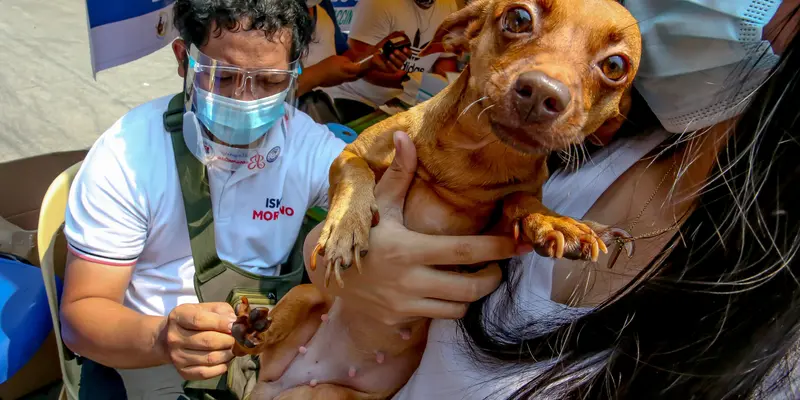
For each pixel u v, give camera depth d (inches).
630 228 19.1
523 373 17.8
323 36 45.3
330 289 21.5
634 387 15.3
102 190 27.6
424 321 24.2
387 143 22.8
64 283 28.4
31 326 30.5
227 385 29.2
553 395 16.4
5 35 75.4
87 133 62.0
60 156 41.2
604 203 20.1
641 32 18.1
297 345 26.5
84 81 69.3
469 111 19.3
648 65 18.0
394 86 45.3
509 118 17.1
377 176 23.3
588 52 17.6
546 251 17.4
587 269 19.2
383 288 20.0
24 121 61.8
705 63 16.6
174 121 28.9
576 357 16.6
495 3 19.7
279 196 31.1
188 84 28.4
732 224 14.5
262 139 29.9
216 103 27.7
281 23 27.4
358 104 47.1
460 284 19.4
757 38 15.8
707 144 17.3
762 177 13.9
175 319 25.0
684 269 15.4
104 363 27.8
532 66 17.1
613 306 16.6
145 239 29.4
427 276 19.4
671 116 17.8
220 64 27.1
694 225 15.5
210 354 24.8
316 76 44.2
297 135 32.1
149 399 30.3
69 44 75.7
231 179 29.8
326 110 46.4
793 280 13.3
